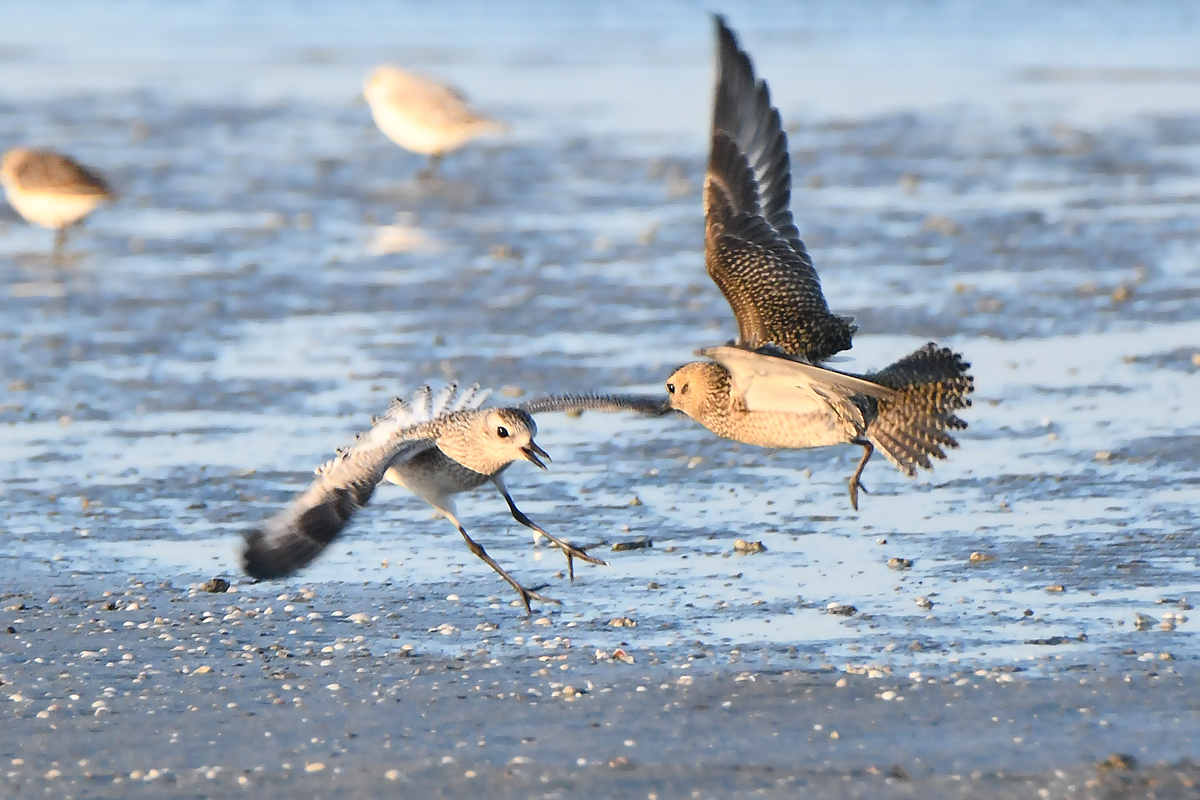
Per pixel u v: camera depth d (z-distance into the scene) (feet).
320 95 121.60
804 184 90.17
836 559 40.86
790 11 158.71
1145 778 28.63
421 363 58.70
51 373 58.13
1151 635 35.14
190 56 138.10
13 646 36.14
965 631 35.73
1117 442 48.80
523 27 149.59
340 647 36.01
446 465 37.99
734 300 36.14
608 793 28.63
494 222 82.17
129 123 109.81
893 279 69.10
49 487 47.16
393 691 33.45
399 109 92.48
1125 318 62.23
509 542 43.19
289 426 52.44
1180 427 49.88
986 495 45.21
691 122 107.96
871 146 100.22
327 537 33.04
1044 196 84.94
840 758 29.76
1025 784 28.58
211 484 47.47
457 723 31.78
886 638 35.50
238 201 88.33
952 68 129.29
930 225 78.69
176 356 60.18
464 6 162.81
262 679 34.22
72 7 164.66
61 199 75.41
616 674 34.06
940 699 32.14
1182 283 66.74
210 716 32.35
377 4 165.48
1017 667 33.63
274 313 65.92
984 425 50.90
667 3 161.99
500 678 34.04
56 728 31.83
